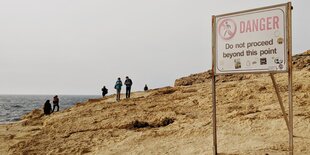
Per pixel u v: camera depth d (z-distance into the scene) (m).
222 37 7.09
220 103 16.47
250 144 8.44
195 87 24.73
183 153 8.46
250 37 6.62
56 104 30.12
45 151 10.84
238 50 6.80
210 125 11.72
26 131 18.42
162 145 9.73
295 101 13.88
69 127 14.98
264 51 6.40
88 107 22.75
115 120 15.24
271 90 17.23
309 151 7.23
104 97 32.97
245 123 11.35
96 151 10.16
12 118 43.28
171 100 20.59
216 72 7.16
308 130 9.51
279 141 8.52
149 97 23.53
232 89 19.50
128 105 20.73
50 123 18.50
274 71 6.23
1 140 15.17
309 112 11.55
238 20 6.83
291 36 6.04
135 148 9.79
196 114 14.68
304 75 19.92
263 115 11.94
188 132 10.97
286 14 6.12
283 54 6.12
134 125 13.97
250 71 6.59
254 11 6.59
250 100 16.05
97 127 14.37
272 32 6.30
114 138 11.78
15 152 11.14
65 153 10.34
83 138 12.38
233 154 7.49
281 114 11.73
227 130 10.65
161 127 13.12
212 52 7.24
